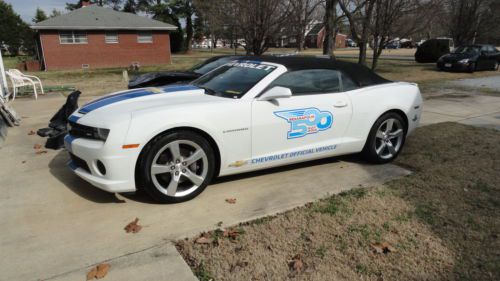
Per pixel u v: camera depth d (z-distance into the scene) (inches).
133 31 1114.1
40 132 252.4
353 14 520.1
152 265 107.5
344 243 118.5
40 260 110.2
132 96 159.5
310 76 172.6
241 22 427.5
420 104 205.9
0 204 146.0
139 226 128.1
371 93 185.3
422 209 141.2
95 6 1140.5
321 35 2100.1
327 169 185.6
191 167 147.6
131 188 137.1
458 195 152.9
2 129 251.4
